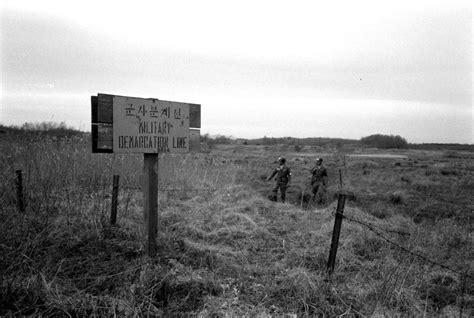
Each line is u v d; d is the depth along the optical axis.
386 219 9.60
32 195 6.99
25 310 3.61
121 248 5.34
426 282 5.38
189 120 5.41
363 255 6.58
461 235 7.93
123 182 9.11
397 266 5.35
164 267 4.70
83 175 8.65
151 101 4.80
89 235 5.55
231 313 3.89
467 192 16.62
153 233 5.01
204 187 10.95
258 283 4.82
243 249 6.17
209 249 5.75
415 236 7.35
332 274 5.13
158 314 3.80
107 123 4.35
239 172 15.91
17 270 4.28
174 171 11.48
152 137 4.84
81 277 4.41
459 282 5.48
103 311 3.72
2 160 9.09
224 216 7.83
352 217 8.30
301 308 4.26
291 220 8.33
